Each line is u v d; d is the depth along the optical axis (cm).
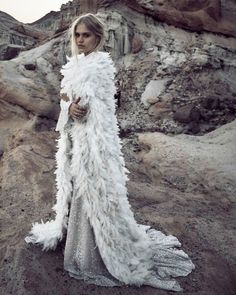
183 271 398
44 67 1811
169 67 1527
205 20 1697
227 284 412
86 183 332
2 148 1406
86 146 330
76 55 332
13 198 586
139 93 1464
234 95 1410
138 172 919
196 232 524
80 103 326
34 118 1563
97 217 336
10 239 427
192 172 841
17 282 356
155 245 414
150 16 1736
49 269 370
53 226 392
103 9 1783
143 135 1139
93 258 350
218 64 1541
